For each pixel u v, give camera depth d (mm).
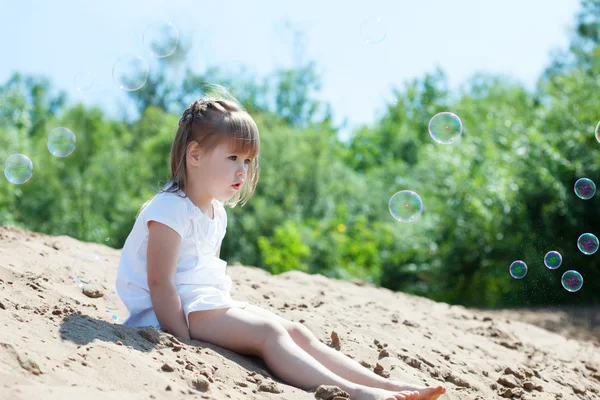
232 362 2311
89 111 14117
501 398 2814
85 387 1827
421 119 20359
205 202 2611
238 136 2551
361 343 3008
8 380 1734
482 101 17750
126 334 2291
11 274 2943
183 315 2443
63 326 2281
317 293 4043
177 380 2035
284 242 10398
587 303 8516
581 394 3195
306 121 20344
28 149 11914
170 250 2439
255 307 2570
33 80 21719
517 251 8969
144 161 13047
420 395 2199
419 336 3490
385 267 10898
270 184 11891
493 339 3941
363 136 19531
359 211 12844
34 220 11727
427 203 10531
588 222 8695
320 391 2143
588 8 18391
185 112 2643
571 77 10820
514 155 9406
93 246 4262
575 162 8914
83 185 12336
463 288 9594
